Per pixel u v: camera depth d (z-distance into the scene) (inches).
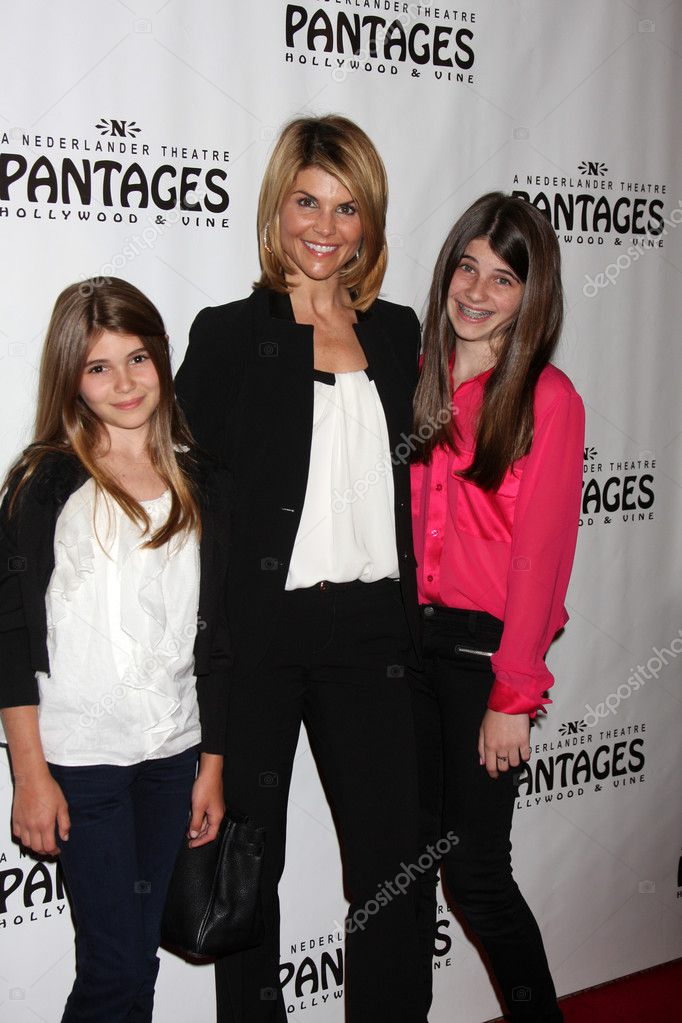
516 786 69.5
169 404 57.7
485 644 65.5
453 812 67.9
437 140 76.0
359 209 61.4
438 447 66.1
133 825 57.1
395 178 74.9
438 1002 86.2
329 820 80.2
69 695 54.0
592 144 82.2
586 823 90.7
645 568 90.3
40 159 63.8
